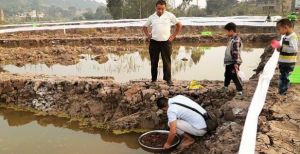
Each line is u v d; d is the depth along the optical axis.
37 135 8.11
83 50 18.58
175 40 22.52
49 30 26.42
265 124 5.91
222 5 65.50
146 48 19.84
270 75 7.56
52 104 9.52
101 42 22.06
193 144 6.77
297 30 18.67
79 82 9.39
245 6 61.97
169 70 8.79
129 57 17.16
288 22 6.97
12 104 9.94
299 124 5.89
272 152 4.97
